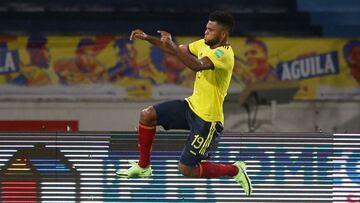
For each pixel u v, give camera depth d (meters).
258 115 47.31
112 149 28.27
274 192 28.45
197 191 28.50
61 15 52.88
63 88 47.16
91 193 28.27
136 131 28.38
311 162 28.56
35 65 47.12
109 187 28.31
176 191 28.47
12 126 41.22
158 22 52.97
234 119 47.19
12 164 28.16
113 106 47.06
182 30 52.66
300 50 47.62
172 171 28.45
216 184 28.50
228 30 20.05
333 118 47.62
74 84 47.16
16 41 47.06
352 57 47.78
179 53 18.98
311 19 52.44
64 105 47.00
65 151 28.23
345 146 28.58
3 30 51.78
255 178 28.45
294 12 52.75
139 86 47.19
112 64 47.22
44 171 28.23
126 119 47.06
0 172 28.09
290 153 28.53
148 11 53.44
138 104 47.16
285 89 47.44
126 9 53.47
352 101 47.69
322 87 47.69
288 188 28.47
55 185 28.23
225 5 53.53
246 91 47.34
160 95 47.09
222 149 28.34
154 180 28.45
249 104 47.31
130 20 52.97
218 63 19.50
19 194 28.19
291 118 47.41
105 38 47.22
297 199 28.47
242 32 51.84
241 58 47.31
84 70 47.19
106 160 28.27
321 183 28.50
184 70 47.06
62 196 28.23
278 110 47.41
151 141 20.81
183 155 20.59
